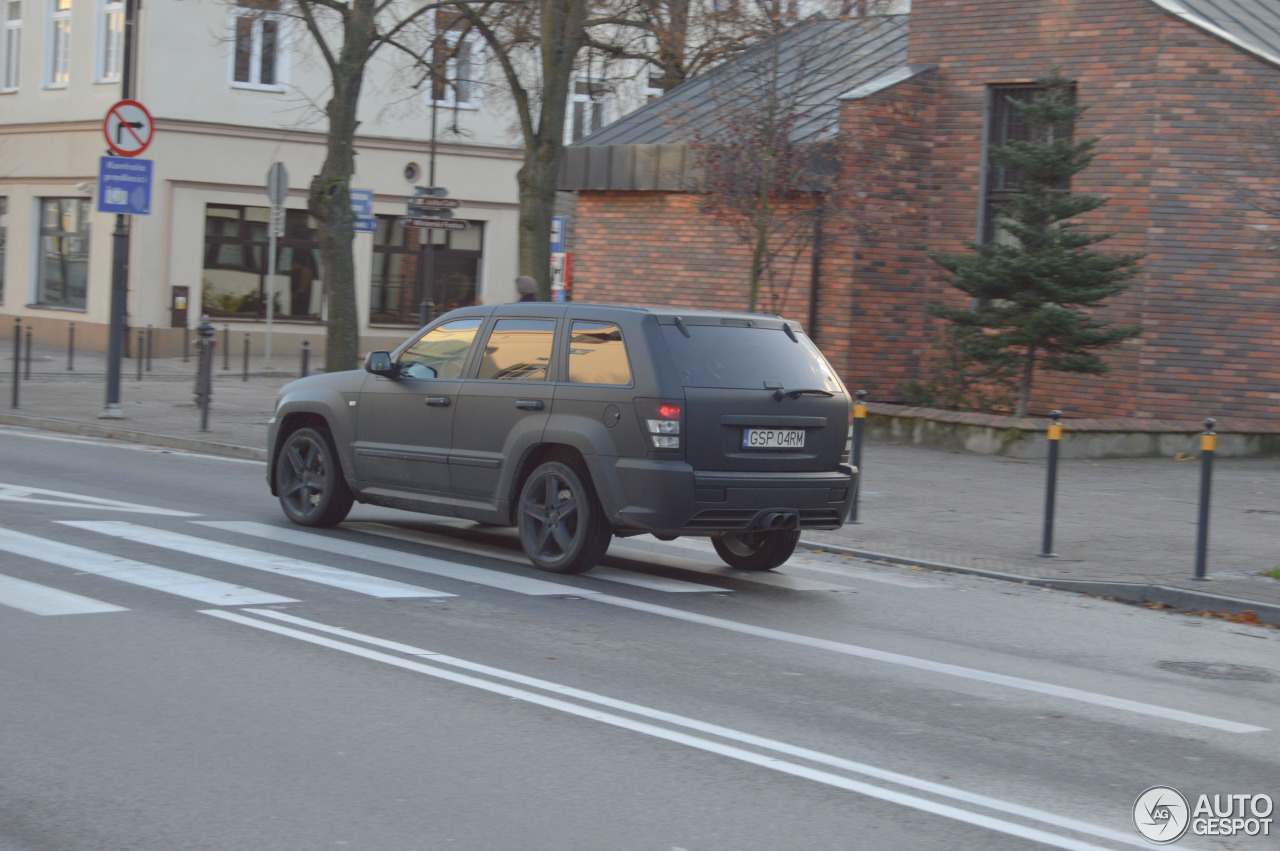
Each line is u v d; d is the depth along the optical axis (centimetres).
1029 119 1967
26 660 706
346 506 1192
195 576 943
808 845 493
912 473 1725
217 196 3538
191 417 2131
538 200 2170
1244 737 672
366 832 489
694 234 2430
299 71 3638
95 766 550
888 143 2219
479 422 1069
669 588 1005
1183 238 2053
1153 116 2066
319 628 805
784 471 1010
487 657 755
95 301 3559
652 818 514
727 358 1004
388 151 3803
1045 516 1199
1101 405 2117
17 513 1185
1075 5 2136
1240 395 2038
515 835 491
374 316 3850
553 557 1033
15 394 2164
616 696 686
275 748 582
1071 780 587
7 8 3884
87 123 3588
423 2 3759
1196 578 1098
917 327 2292
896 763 597
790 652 809
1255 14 2255
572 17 2155
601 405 991
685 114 2219
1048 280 1917
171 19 3434
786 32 2212
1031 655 841
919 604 997
